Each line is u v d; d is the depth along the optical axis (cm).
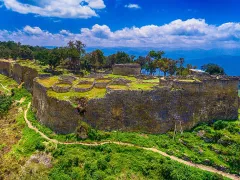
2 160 5391
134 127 5838
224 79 6384
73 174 4712
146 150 5134
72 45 13112
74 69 12419
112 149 5169
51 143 5525
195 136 5762
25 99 9250
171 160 4884
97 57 13288
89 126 5641
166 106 5984
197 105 6166
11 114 8000
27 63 12938
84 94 6131
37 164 5041
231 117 6469
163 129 5922
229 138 5391
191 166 4847
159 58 12012
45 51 13638
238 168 4859
